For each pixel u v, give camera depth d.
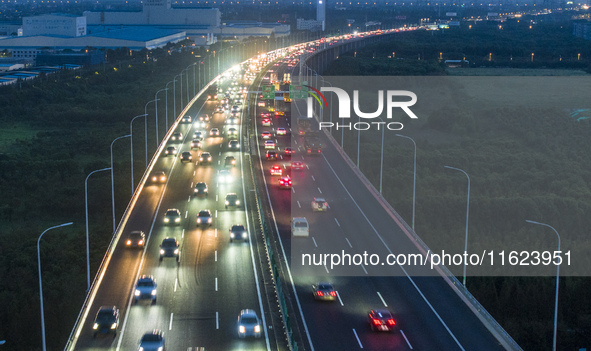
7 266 77.00
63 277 71.69
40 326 58.62
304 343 48.59
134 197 89.00
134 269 63.44
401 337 50.06
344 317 53.47
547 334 63.91
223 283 59.78
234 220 80.38
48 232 91.81
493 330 51.31
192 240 72.44
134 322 51.50
